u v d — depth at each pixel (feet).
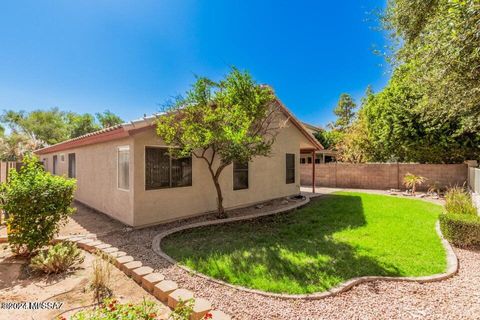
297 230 23.61
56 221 16.90
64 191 17.25
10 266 14.96
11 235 15.84
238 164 33.76
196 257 16.44
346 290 12.50
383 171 55.57
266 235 22.09
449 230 19.43
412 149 50.67
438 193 45.21
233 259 16.10
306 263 15.49
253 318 10.18
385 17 23.25
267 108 27.53
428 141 48.03
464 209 24.06
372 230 22.93
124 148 25.54
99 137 26.91
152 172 24.89
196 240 20.53
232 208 32.71
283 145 41.39
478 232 18.15
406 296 12.00
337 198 42.29
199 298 11.12
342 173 60.23
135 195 23.59
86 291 12.33
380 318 10.25
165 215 25.73
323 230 23.36
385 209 32.35
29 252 16.30
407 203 36.83
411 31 19.70
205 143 22.79
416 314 10.56
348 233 22.15
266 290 12.32
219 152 25.77
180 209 27.02
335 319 10.16
